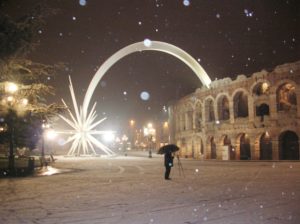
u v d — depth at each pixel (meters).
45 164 41.38
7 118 30.45
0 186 20.81
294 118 47.78
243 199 14.63
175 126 82.06
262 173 28.33
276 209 12.30
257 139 52.94
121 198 15.42
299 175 25.86
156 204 13.77
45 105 33.56
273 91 50.50
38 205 13.83
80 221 10.92
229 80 58.28
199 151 68.31
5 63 27.05
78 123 88.12
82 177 26.88
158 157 74.88
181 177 25.89
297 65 47.41
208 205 13.37
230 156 56.44
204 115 65.06
